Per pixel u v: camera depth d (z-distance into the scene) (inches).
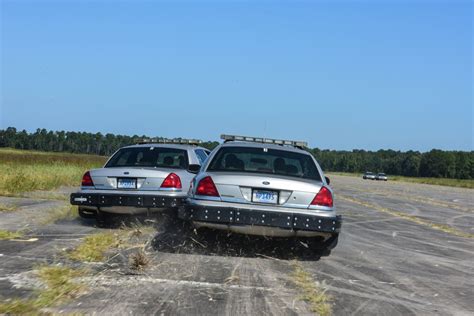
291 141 339.9
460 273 268.7
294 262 266.1
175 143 414.3
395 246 347.9
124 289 195.6
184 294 193.6
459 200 1109.7
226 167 284.7
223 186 264.7
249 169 284.5
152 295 189.9
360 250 319.9
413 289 225.5
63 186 755.4
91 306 172.9
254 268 246.5
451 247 360.8
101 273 217.2
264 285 214.5
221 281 216.8
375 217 552.7
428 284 237.3
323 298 198.4
